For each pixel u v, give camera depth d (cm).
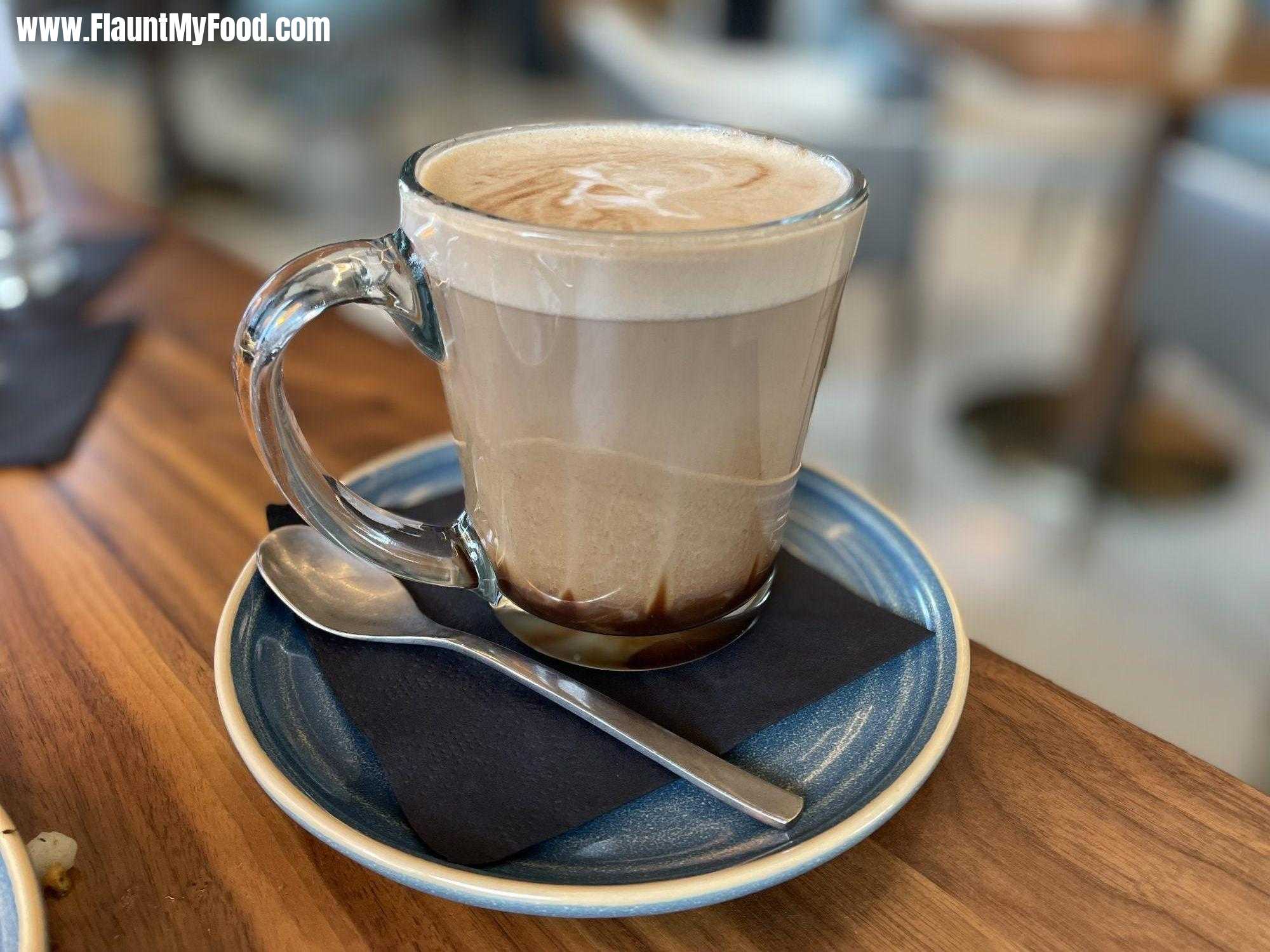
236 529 27
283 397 21
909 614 23
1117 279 83
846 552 25
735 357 17
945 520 84
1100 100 70
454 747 19
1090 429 88
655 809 18
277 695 20
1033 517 85
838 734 20
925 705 20
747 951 16
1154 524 85
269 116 165
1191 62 75
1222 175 72
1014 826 18
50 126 147
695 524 19
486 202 19
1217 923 16
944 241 143
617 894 15
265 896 17
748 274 16
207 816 18
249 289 43
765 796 18
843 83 105
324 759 19
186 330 39
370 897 17
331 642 21
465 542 22
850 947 16
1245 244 69
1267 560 80
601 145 24
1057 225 140
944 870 17
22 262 42
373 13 165
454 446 29
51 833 18
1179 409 104
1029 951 16
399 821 18
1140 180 80
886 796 17
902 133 89
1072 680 66
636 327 17
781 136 23
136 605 24
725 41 184
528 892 15
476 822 17
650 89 96
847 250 18
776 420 19
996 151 118
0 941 15
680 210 19
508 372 18
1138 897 17
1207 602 75
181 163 147
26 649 23
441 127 174
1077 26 92
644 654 21
